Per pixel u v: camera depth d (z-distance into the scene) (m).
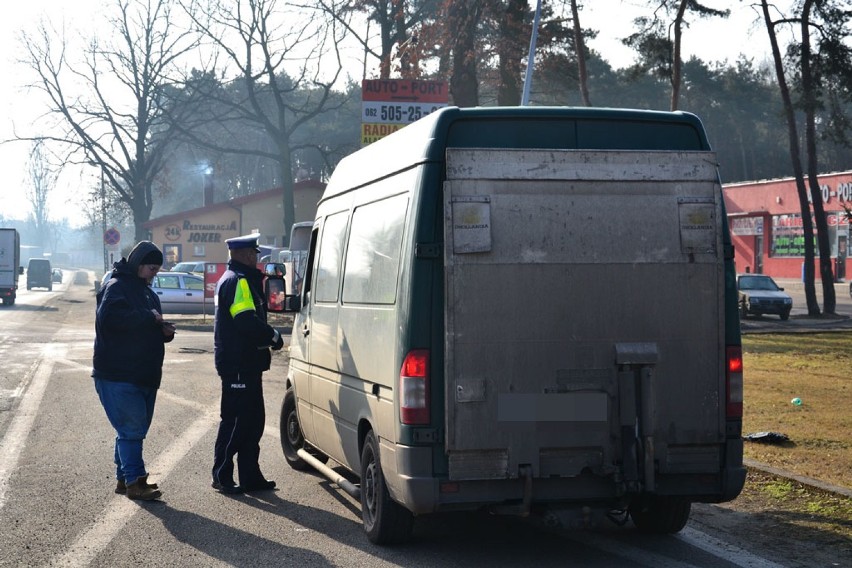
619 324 6.24
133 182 62.84
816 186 35.97
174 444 10.70
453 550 6.82
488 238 6.11
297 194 61.72
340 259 8.00
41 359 20.11
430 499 6.11
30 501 8.02
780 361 19.47
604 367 6.22
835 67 34.88
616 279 6.24
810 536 7.10
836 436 10.93
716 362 6.35
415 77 33.16
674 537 7.16
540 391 6.15
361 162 7.90
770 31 35.97
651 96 80.44
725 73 85.81
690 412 6.31
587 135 6.51
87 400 13.98
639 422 6.24
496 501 6.16
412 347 6.18
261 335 8.48
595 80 75.31
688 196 6.34
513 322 6.13
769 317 36.00
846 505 7.95
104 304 7.97
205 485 8.81
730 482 6.39
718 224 6.35
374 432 6.86
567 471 6.18
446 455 6.15
